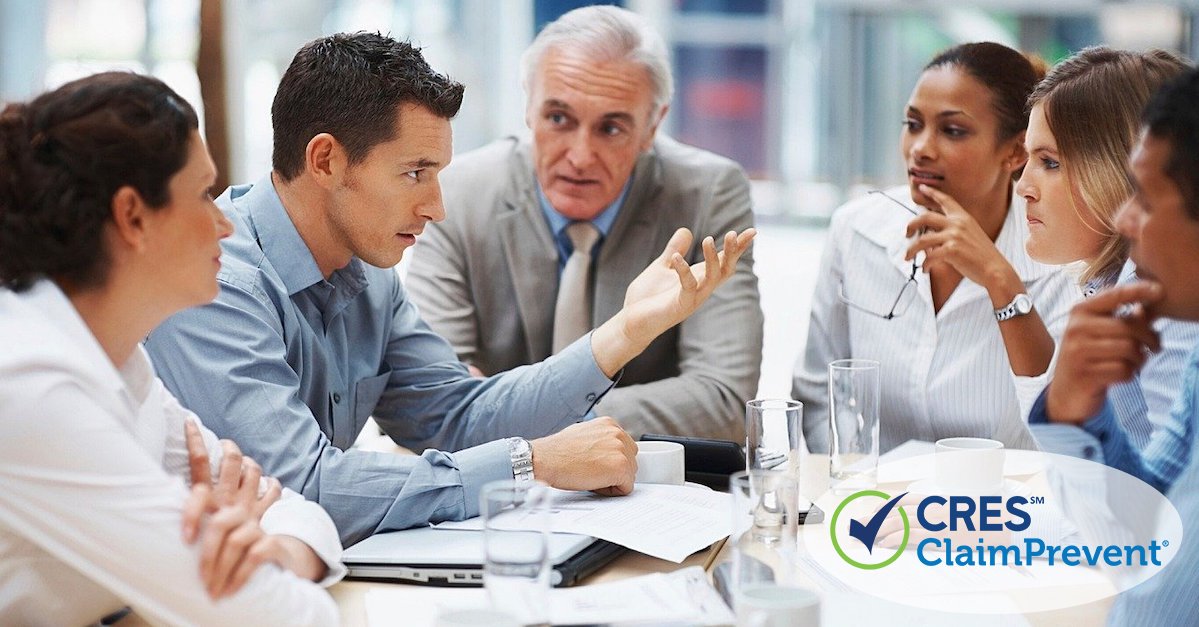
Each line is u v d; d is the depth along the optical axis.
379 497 1.63
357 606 1.41
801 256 7.38
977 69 2.22
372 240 1.81
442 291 2.60
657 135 2.73
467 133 7.82
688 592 1.40
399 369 2.12
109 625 1.37
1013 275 2.16
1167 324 1.76
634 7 8.12
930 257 2.20
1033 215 2.08
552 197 2.50
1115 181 1.97
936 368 2.34
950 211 2.21
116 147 1.23
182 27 6.36
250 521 1.27
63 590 1.27
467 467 1.67
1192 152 1.37
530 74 2.49
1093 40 6.90
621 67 2.40
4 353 1.18
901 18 7.08
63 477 1.18
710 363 2.48
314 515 1.47
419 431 2.11
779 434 1.67
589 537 1.52
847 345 2.48
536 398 1.97
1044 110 2.03
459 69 7.74
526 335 2.63
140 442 1.38
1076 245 2.04
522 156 2.64
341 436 1.99
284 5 6.92
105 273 1.27
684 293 1.85
